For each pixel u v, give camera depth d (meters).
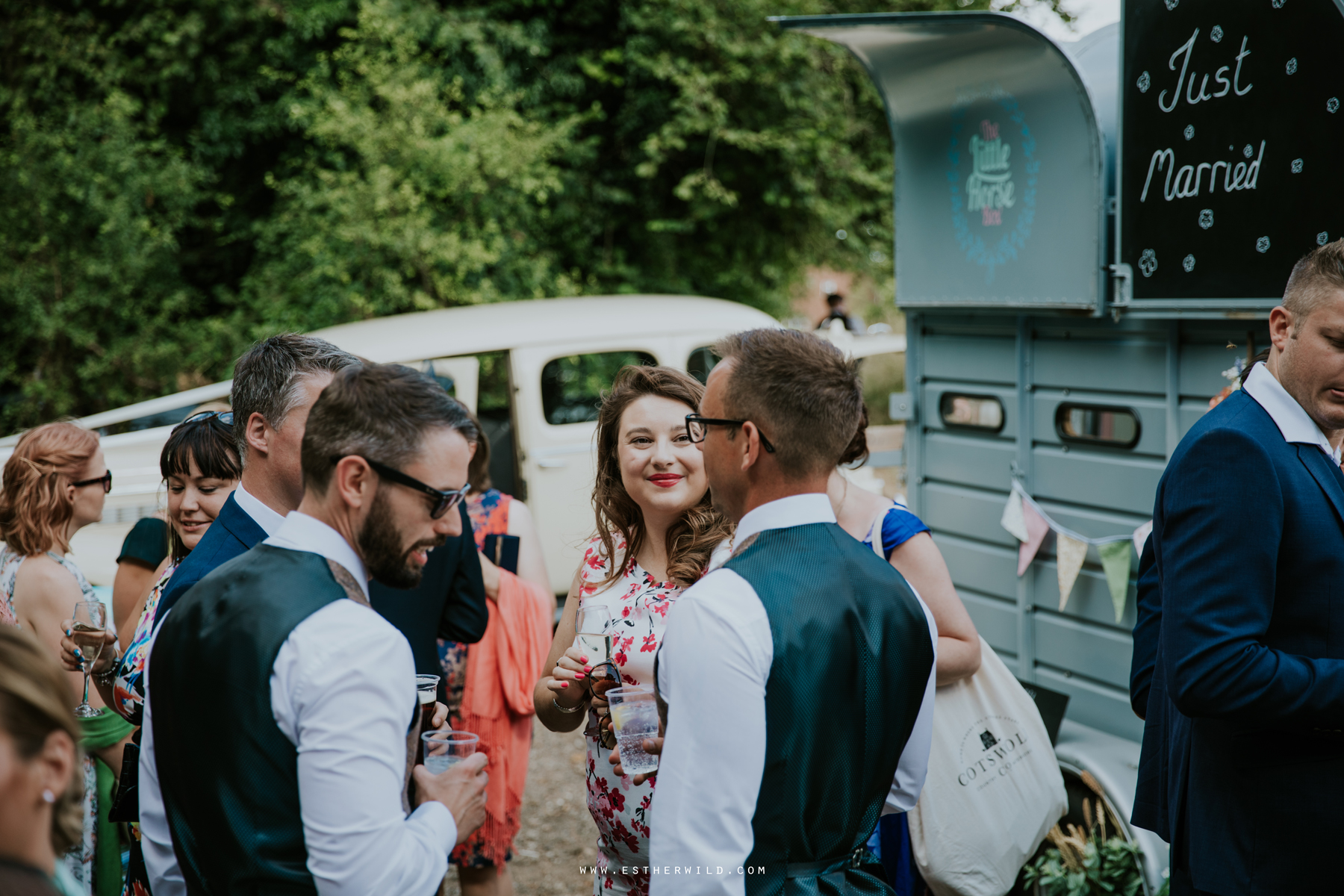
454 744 1.79
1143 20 3.02
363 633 1.49
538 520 6.21
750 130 10.88
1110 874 2.85
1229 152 2.77
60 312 9.04
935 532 4.09
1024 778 2.67
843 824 1.58
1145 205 3.05
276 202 10.51
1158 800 2.23
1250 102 2.71
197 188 10.32
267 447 2.03
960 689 2.68
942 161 3.81
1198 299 2.90
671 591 2.29
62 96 9.54
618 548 2.41
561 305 6.91
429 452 1.56
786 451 1.65
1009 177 3.50
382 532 1.58
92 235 9.36
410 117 9.18
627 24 10.80
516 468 6.24
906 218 4.04
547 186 10.04
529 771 5.09
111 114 9.22
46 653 1.11
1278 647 1.88
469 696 3.17
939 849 2.60
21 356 9.67
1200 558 1.85
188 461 2.51
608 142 11.34
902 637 1.64
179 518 2.53
